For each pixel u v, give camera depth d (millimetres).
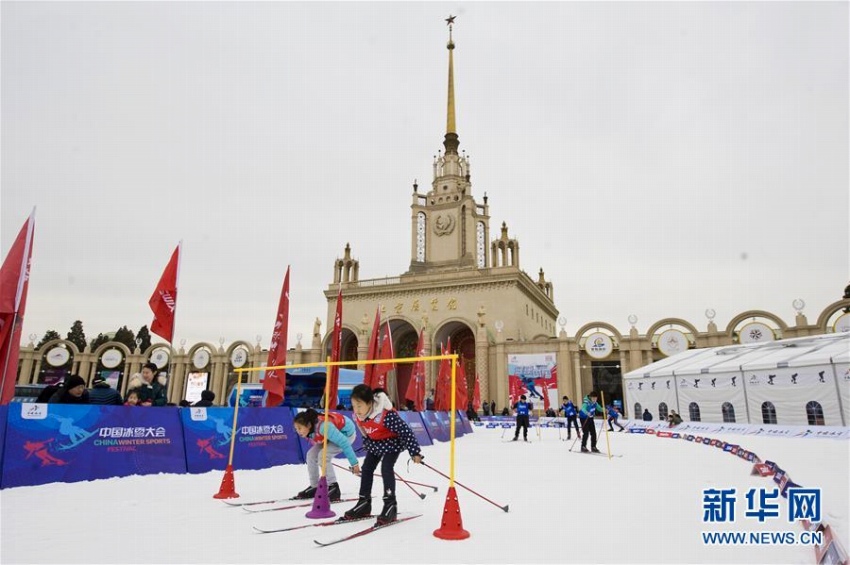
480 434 26828
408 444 6207
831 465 11578
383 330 51188
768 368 23031
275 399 14750
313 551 5043
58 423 9164
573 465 12523
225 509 7031
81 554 4918
